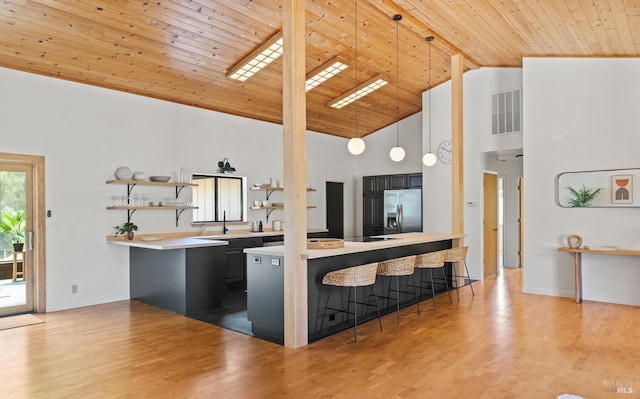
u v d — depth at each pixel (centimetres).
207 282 532
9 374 329
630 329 438
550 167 611
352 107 822
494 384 306
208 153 696
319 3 502
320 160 908
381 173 957
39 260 517
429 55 668
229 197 748
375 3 494
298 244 394
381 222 948
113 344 400
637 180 545
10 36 444
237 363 351
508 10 471
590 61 582
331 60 626
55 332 439
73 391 299
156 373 330
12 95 496
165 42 504
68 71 525
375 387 302
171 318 495
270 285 422
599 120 574
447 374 325
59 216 533
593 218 577
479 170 745
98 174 568
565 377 317
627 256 555
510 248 881
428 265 523
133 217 604
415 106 880
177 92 627
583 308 531
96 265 567
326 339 416
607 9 416
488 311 520
